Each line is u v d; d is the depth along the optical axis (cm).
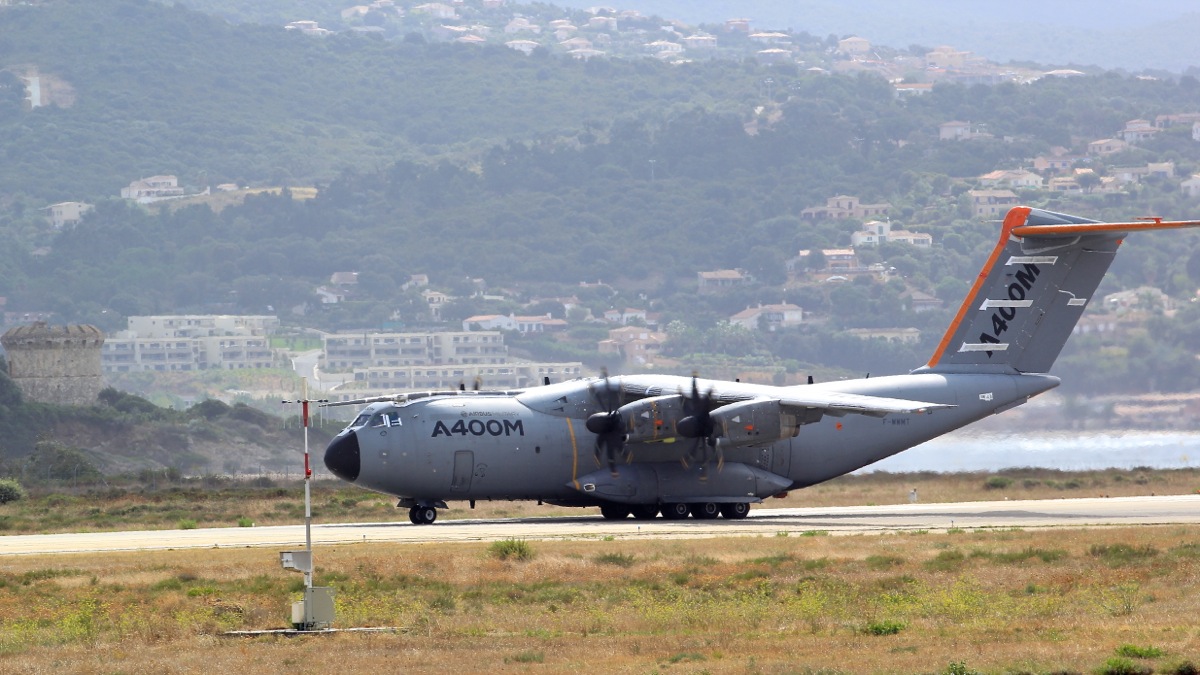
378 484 17025
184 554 13475
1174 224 17625
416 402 17338
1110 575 11281
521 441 17338
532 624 9756
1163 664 7562
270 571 12200
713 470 17825
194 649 8956
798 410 16825
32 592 11331
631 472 17575
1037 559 12269
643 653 8531
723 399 16875
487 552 13188
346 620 9988
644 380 17725
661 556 12875
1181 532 13925
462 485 17200
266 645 9038
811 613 9875
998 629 9000
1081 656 7881
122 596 11131
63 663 8481
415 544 14150
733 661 8131
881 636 8981
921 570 11888
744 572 11888
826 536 14488
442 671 8050
